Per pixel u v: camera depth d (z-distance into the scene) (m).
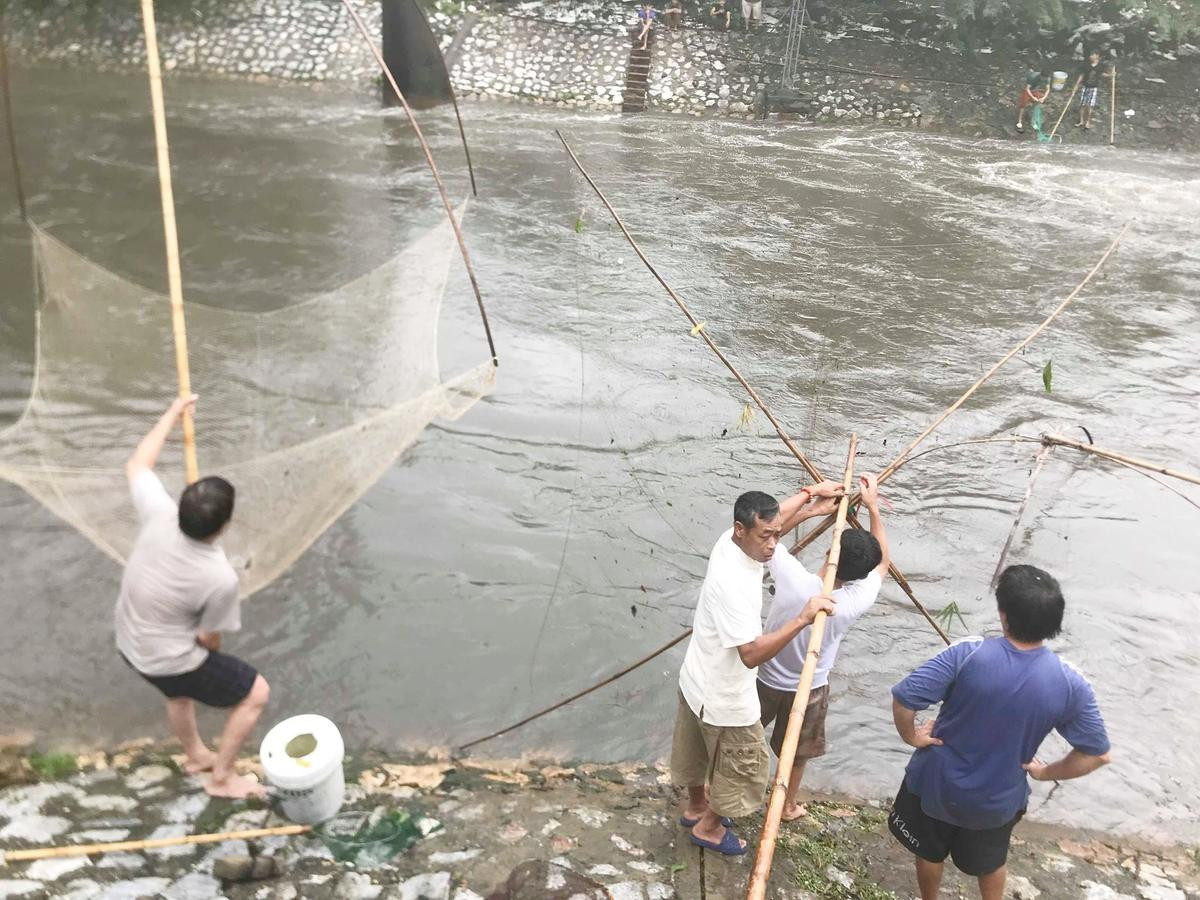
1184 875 4.06
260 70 17.00
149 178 12.59
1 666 4.65
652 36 18.70
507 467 6.87
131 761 4.07
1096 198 14.98
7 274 9.10
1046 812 4.43
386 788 4.07
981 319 10.23
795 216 13.21
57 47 16.50
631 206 13.02
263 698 3.65
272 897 3.23
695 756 3.57
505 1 18.91
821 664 3.58
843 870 3.80
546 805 4.00
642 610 5.63
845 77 19.03
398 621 5.36
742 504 3.07
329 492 5.55
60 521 5.79
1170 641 5.64
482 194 12.91
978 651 2.96
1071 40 19.67
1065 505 6.95
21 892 3.09
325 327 8.17
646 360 8.66
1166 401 8.61
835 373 8.77
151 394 6.69
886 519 6.66
